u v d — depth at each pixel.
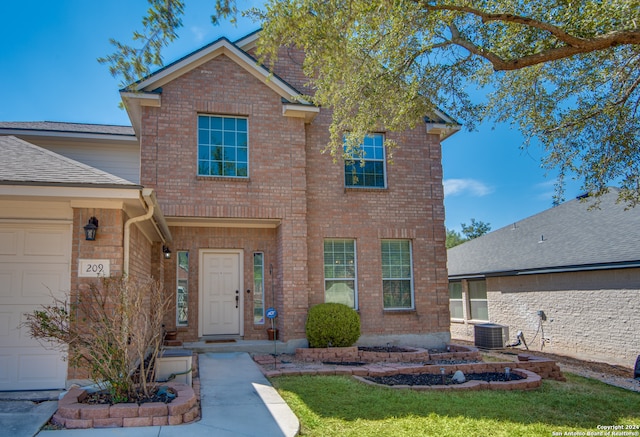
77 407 5.87
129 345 6.65
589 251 16.05
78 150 14.48
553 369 10.75
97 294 6.98
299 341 12.30
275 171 12.62
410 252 14.24
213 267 13.30
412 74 10.00
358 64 9.62
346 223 13.66
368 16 8.63
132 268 8.66
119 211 7.60
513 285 18.98
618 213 17.50
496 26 9.19
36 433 5.45
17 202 7.39
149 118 11.96
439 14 8.62
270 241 13.55
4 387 7.04
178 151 12.01
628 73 9.16
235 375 8.86
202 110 12.30
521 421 6.76
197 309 12.84
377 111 10.03
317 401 7.23
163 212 11.68
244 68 12.73
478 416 6.87
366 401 7.33
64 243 7.46
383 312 13.64
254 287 13.33
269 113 12.80
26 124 14.87
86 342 6.62
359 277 13.59
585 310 15.71
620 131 9.51
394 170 14.27
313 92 14.05
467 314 21.91
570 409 7.60
